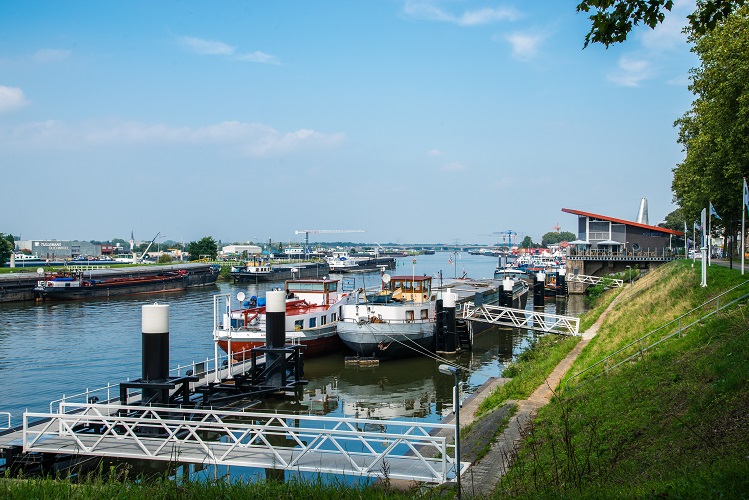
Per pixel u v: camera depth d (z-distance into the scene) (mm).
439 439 22125
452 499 18625
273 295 43188
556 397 29047
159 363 33156
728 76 42188
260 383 42719
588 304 104875
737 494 12500
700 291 41094
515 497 16391
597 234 127438
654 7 16422
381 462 23844
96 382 48625
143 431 31703
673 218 145125
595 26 17109
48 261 188125
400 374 51719
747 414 17922
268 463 24094
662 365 26734
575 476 16672
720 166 54219
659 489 14016
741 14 42250
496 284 102250
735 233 81938
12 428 29500
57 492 17578
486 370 53688
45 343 64812
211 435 33719
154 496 17109
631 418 22047
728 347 24125
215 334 50750
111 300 112125
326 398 44094
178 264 195250
